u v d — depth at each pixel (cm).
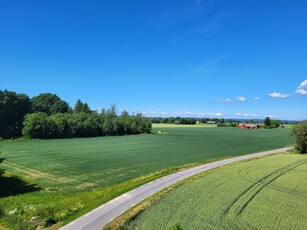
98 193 3684
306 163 5988
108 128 14488
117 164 6041
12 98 12938
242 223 2578
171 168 5294
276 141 11969
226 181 4206
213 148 9088
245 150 8631
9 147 8681
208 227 2475
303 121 8500
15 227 2702
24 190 4019
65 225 2627
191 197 3366
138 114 16850
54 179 4681
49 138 12044
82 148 8712
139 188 3838
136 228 2458
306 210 2950
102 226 2564
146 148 8925
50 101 17275
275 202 3212
